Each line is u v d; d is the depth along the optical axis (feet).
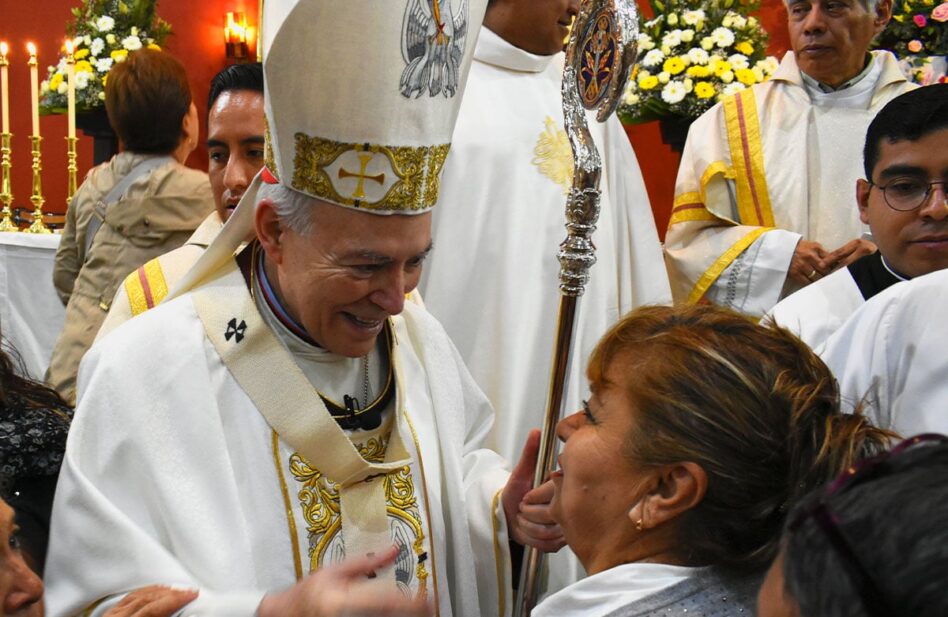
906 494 2.18
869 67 11.99
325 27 5.38
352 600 4.85
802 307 8.09
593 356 4.92
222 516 5.79
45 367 15.03
